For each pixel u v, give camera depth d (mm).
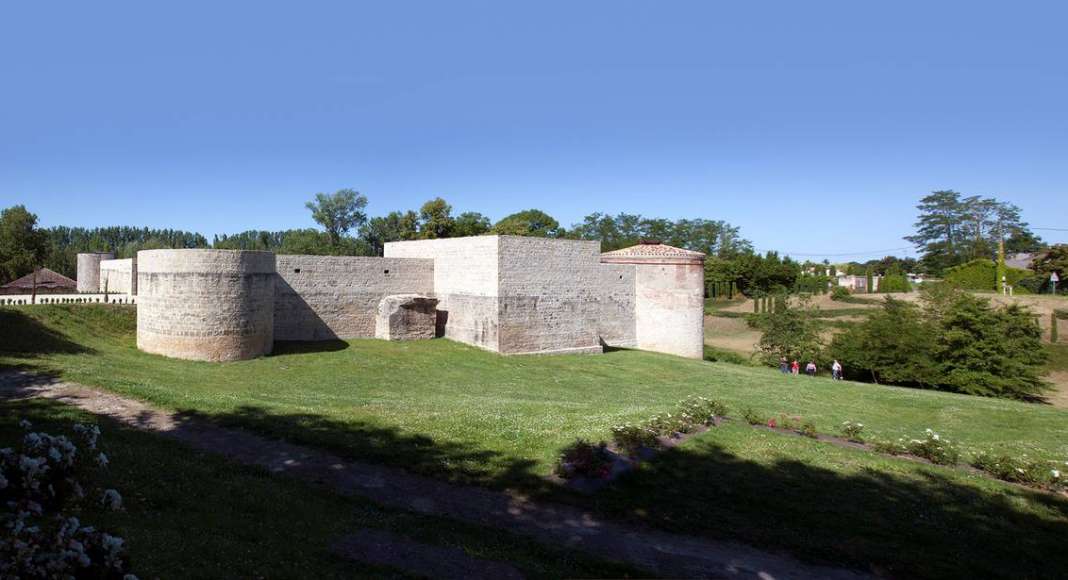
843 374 39875
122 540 5918
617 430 13141
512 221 71625
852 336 39031
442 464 11555
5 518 6312
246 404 15023
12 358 18188
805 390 25578
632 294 37344
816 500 10953
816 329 44344
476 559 8102
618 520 9938
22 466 7355
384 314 30766
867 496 11289
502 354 29281
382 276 32000
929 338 36000
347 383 21156
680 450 12906
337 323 30500
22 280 46562
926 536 9820
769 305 69375
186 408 14109
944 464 13992
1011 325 34906
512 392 21688
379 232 74250
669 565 8531
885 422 19891
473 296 30875
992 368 33969
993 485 12484
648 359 32000
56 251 68375
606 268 35844
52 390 14859
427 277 33594
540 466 11703
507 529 9305
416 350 28500
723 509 10445
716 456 12844
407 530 8852
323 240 71250
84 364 18641
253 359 23797
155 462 10133
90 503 7836
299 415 14203
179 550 6863
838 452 13992
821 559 9039
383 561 7785
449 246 32562
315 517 8914
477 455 12117
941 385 35906
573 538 9188
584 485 10961
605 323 35938
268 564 7004
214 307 22781
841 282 101688
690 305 36875
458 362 26688
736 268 90375
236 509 8727
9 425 11227
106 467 9281
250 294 23875
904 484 12055
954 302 37500
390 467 11477
